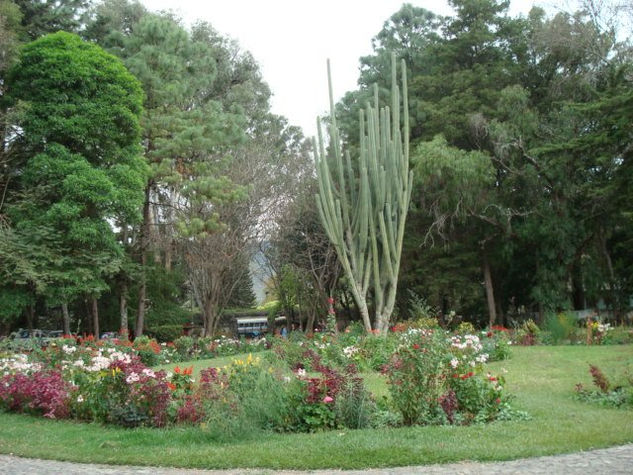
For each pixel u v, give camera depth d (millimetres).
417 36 34375
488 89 27609
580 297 29406
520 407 7934
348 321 34844
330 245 28234
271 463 5570
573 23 24516
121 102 20688
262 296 57406
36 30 23609
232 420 6605
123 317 25516
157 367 16344
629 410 7703
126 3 32125
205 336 24297
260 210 26969
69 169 19094
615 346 15562
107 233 19844
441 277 28391
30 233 18297
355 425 7047
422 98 31281
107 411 7930
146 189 25578
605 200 22922
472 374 7637
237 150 26938
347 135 33188
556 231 24281
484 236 28344
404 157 18031
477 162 24328
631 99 18938
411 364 7203
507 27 29156
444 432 6492
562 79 26344
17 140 20812
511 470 5129
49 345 15070
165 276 29219
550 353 14438
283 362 9391
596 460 5359
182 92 25000
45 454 6316
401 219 17844
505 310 33750
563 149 21344
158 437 6824
